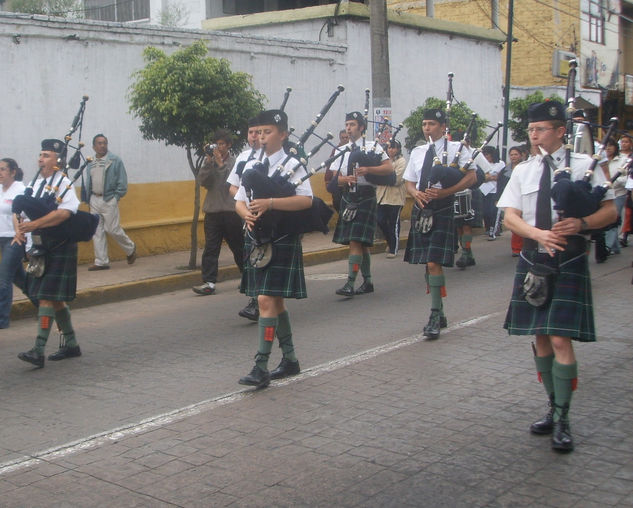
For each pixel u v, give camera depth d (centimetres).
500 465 412
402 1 2577
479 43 1820
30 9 1742
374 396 529
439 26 1672
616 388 535
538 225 424
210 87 967
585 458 418
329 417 490
